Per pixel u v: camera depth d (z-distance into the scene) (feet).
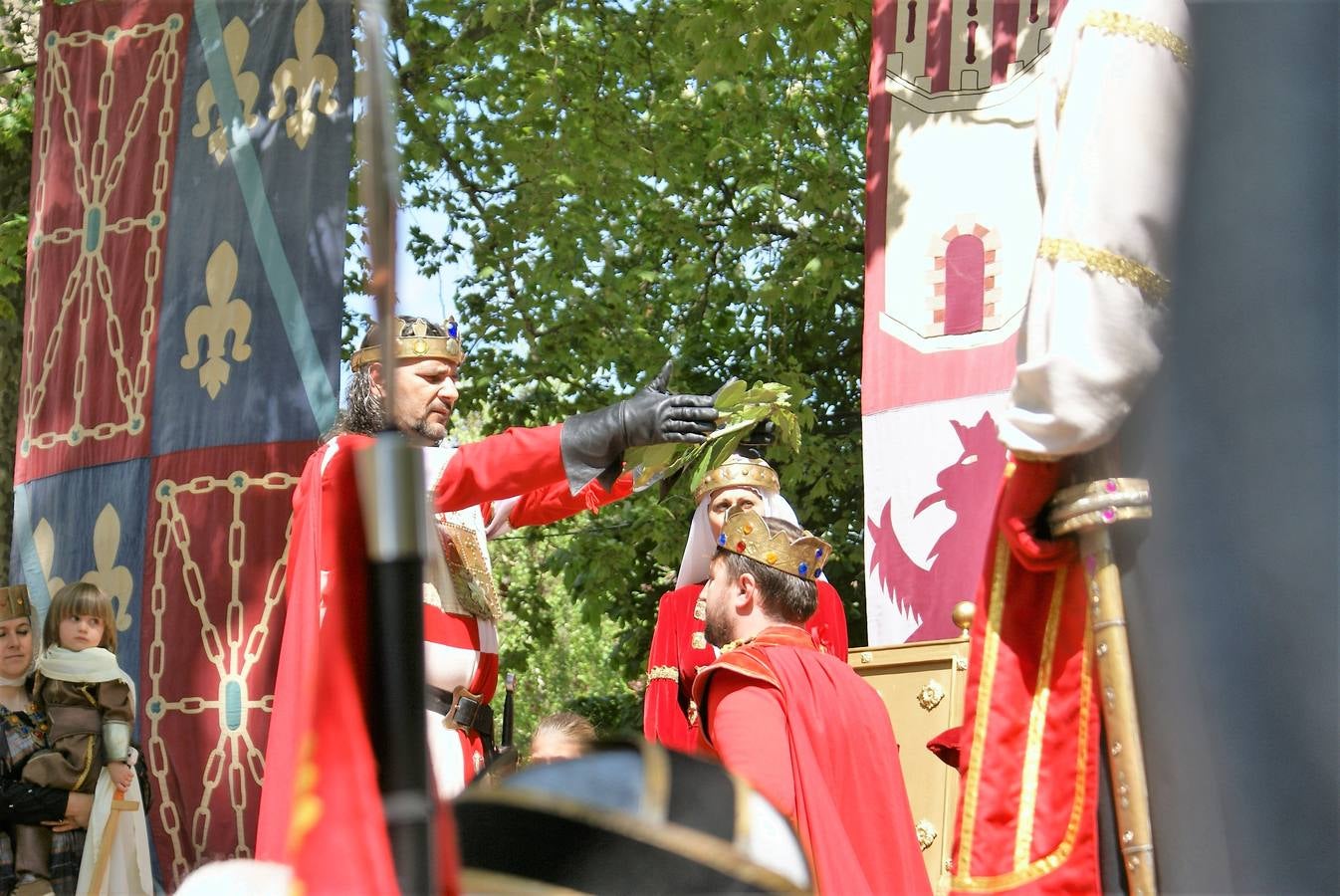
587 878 2.51
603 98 41.27
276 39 22.57
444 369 13.20
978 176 16.94
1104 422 6.82
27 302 24.31
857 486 39.73
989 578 7.73
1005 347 16.55
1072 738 7.34
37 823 18.34
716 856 2.52
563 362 42.57
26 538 23.63
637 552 43.14
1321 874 5.73
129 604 22.34
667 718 16.81
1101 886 7.17
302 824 2.04
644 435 11.37
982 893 7.32
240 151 22.59
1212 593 6.06
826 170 40.86
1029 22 16.89
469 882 2.53
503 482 11.24
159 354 22.74
